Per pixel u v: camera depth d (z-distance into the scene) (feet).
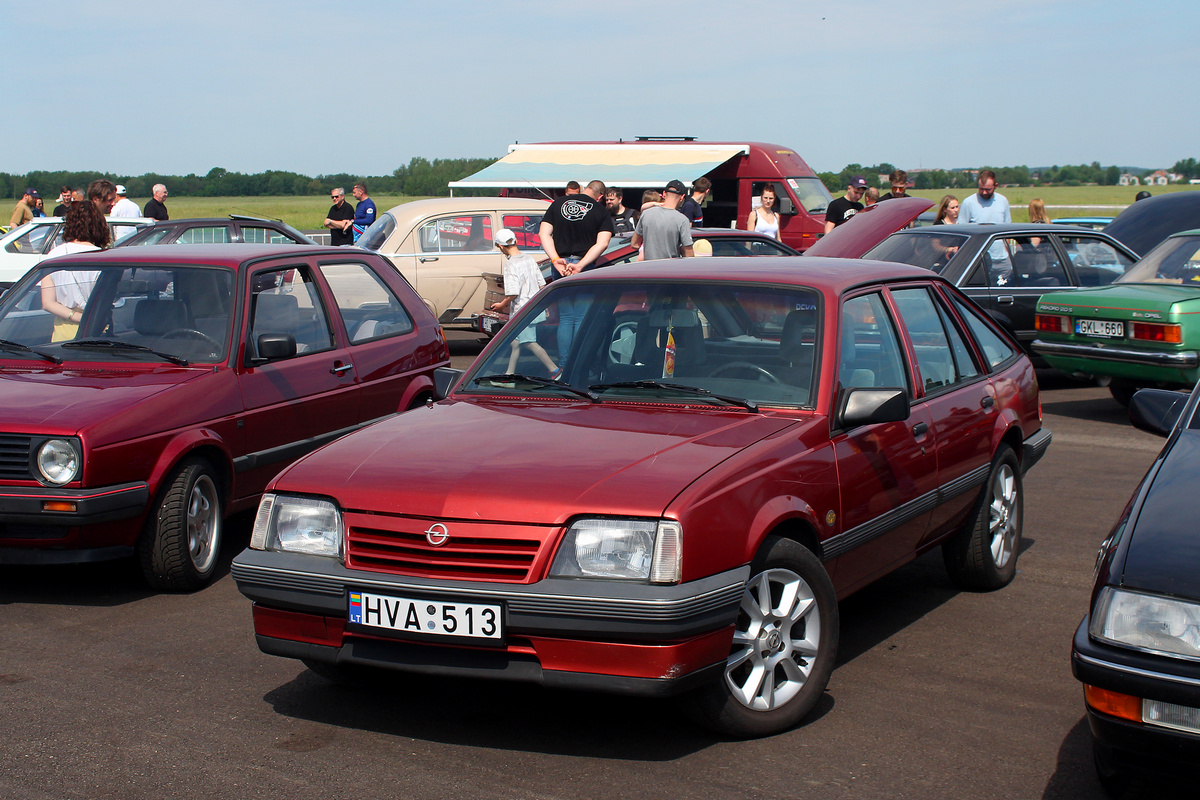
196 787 11.64
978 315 19.71
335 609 12.32
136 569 20.21
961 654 15.75
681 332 15.52
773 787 11.66
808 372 14.53
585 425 13.92
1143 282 34.32
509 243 37.37
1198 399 14.11
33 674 14.88
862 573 15.03
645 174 67.67
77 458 17.13
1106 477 26.73
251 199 314.14
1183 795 11.40
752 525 12.41
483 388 15.79
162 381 19.31
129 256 22.08
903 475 15.55
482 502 12.01
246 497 20.31
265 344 20.15
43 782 11.74
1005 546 18.99
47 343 21.29
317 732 13.05
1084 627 10.69
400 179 334.65
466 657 11.97
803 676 13.23
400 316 25.40
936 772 12.06
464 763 12.21
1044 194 363.15
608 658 11.53
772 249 44.78
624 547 11.66
